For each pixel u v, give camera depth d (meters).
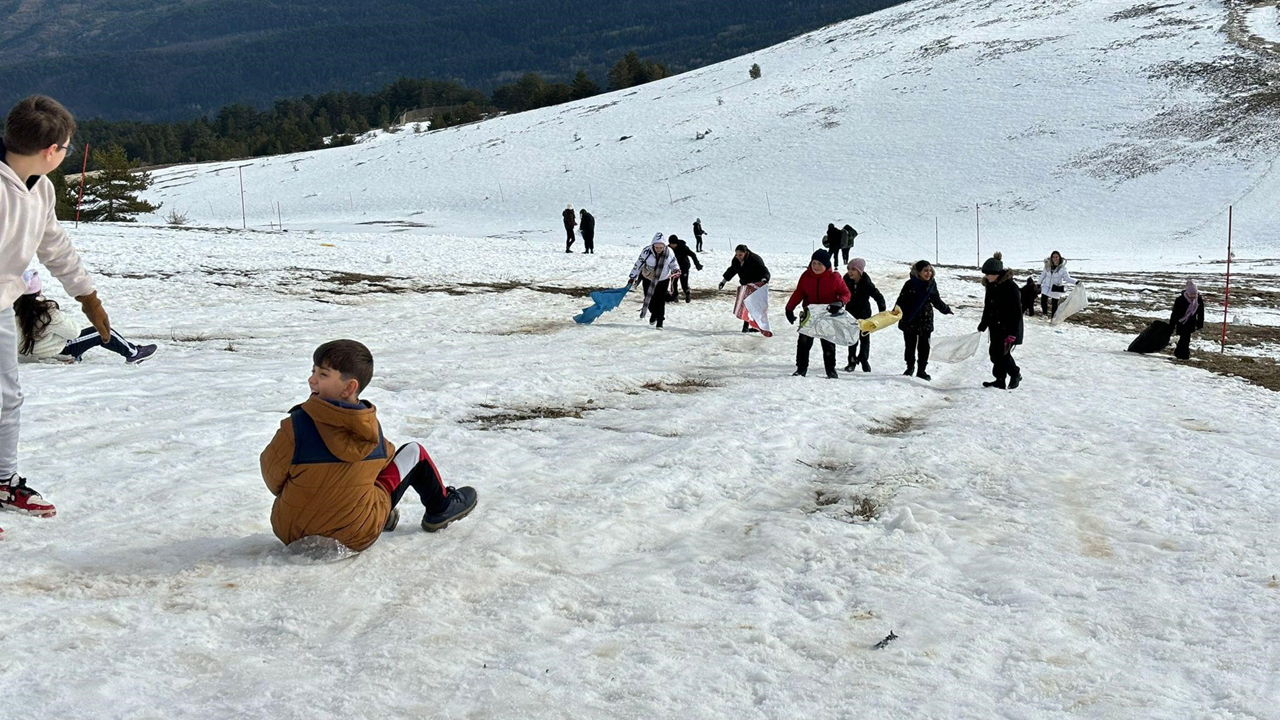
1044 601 4.85
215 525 5.04
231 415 7.95
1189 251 53.19
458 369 11.58
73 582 4.10
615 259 31.11
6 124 4.12
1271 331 21.41
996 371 12.77
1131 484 7.45
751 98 102.75
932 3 136.50
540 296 21.61
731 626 4.27
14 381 4.75
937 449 8.31
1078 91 81.88
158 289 18.58
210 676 3.41
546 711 3.35
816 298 12.54
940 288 28.31
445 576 4.55
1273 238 54.72
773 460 7.64
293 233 36.00
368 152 113.88
